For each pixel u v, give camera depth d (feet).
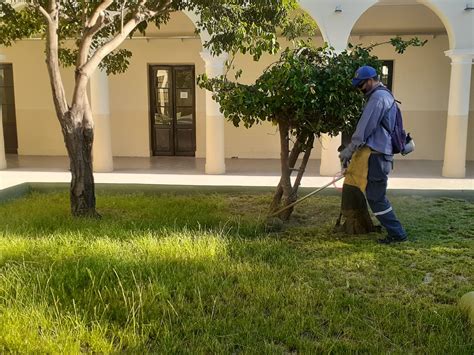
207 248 15.71
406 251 16.40
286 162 20.12
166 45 39.24
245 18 19.35
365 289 13.47
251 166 36.58
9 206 22.81
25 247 15.88
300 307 12.16
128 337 10.65
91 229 18.17
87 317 11.51
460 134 31.53
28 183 26.99
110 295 12.36
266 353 10.20
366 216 18.51
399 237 17.47
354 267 14.99
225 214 21.34
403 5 36.06
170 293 12.83
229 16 18.88
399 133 16.99
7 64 41.27
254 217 20.72
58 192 26.30
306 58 19.16
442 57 37.58
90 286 12.79
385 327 11.32
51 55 19.92
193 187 25.96
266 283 13.41
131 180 31.12
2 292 12.48
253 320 11.62
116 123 40.68
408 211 21.86
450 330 11.09
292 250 16.56
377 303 12.44
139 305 11.70
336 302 12.46
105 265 13.96
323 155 32.37
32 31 22.89
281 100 18.04
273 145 40.04
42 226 18.97
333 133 19.56
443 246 16.98
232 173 33.73
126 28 20.81
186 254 15.30
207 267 14.40
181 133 40.96
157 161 38.70
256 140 40.11
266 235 18.38
